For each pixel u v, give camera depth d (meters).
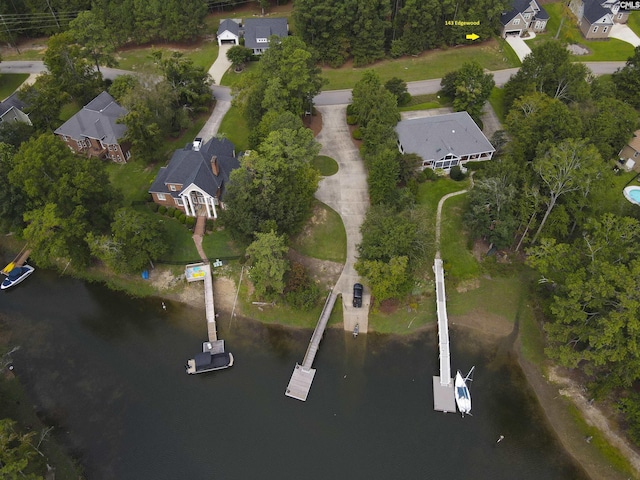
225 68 105.12
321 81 86.56
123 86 86.00
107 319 63.47
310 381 56.59
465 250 69.19
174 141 85.94
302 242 69.81
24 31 114.69
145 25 106.94
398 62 107.81
